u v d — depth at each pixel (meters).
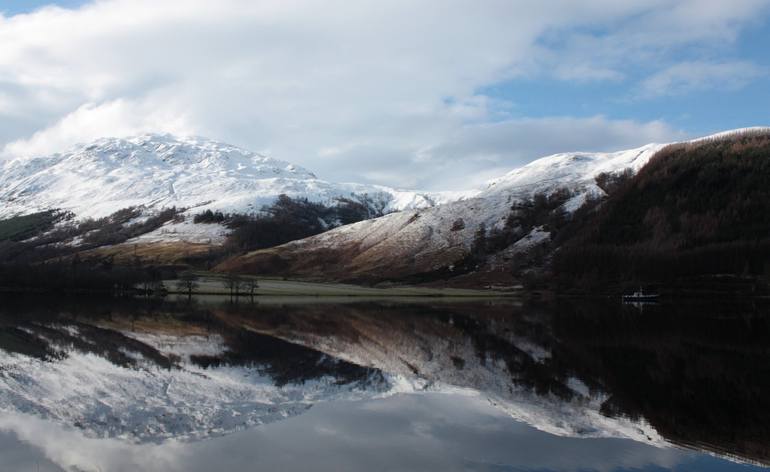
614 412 38.25
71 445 29.16
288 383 46.91
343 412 37.19
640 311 130.38
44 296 178.62
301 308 144.25
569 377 50.88
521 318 113.62
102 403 38.53
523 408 39.12
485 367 56.19
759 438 32.28
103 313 119.75
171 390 43.28
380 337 81.44
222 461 27.09
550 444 30.73
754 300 160.00
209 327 93.75
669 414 37.81
